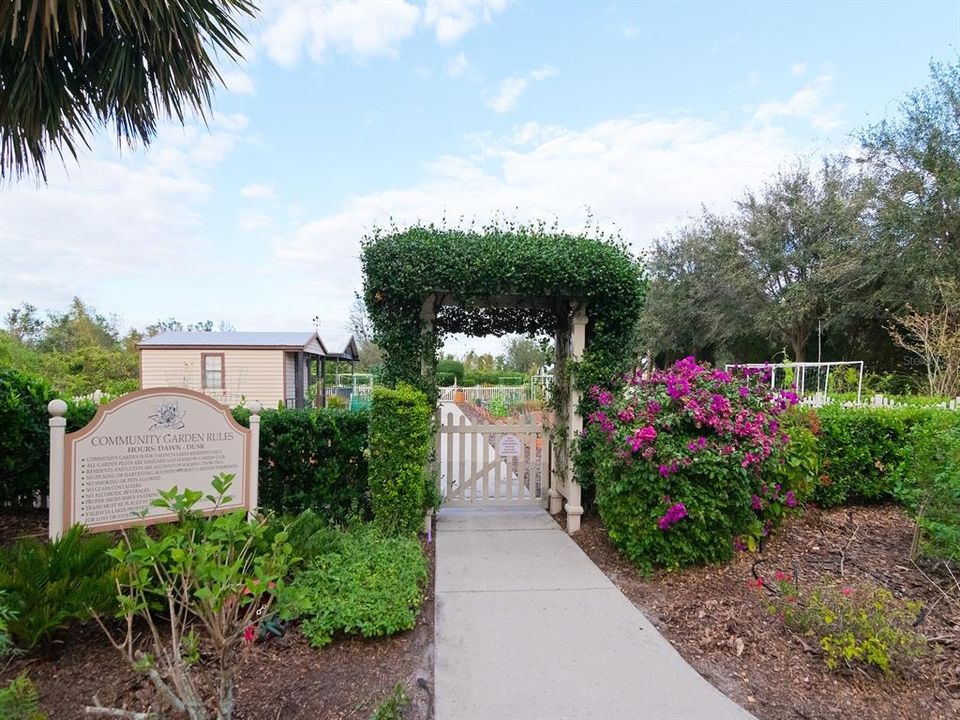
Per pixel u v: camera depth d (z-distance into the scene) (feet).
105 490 10.14
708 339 67.15
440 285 14.05
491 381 90.89
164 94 12.23
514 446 17.42
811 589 10.01
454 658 8.06
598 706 6.88
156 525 10.66
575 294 14.56
